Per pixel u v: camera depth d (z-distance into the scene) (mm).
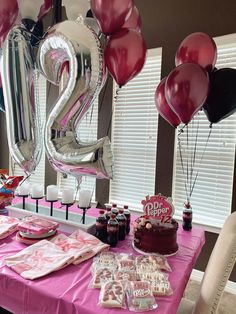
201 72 1519
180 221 2656
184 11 2633
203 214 2676
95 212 2092
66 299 1000
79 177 981
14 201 2246
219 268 1147
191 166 2709
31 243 1478
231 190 2520
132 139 3037
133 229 1697
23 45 936
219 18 2461
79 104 919
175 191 2809
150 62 2875
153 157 2932
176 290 1104
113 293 1008
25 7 981
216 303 1123
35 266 1209
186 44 1717
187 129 2551
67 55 894
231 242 1153
